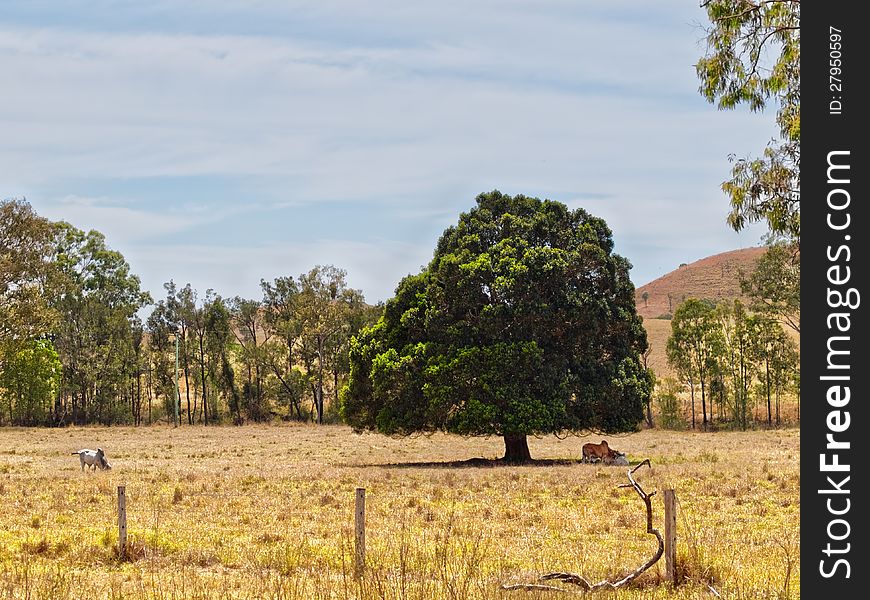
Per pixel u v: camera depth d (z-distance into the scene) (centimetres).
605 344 4941
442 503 2877
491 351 4575
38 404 10062
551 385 4619
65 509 2816
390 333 4938
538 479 3619
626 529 2292
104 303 11825
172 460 5266
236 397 11000
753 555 1814
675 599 1412
